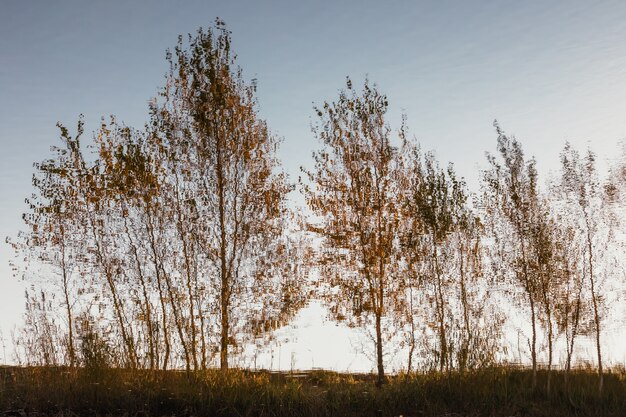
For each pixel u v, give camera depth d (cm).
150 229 1866
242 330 1889
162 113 1983
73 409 1423
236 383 1577
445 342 1658
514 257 1778
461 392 1532
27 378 1542
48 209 1989
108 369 1559
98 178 1992
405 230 2152
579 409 1452
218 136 2020
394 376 1898
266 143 2075
